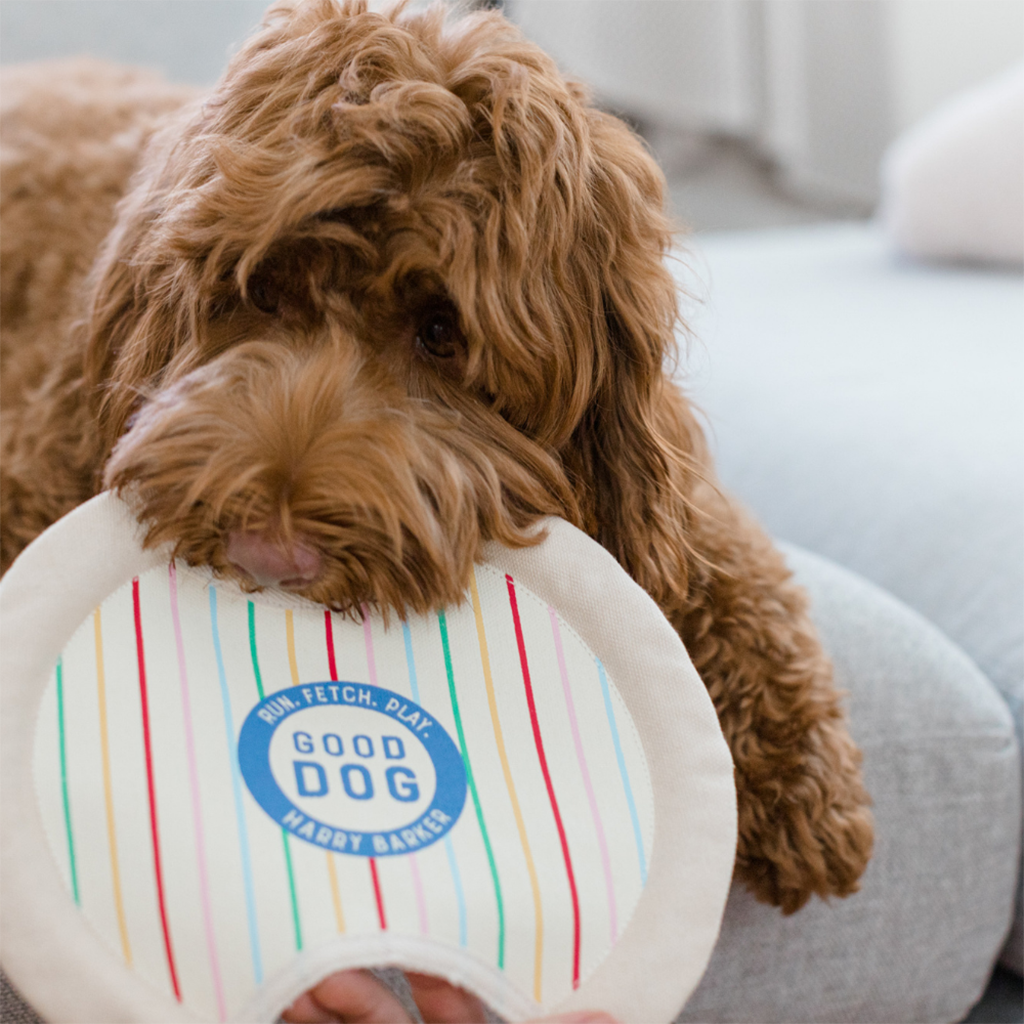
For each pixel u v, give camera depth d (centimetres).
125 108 166
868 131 396
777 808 109
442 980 85
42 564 86
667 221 115
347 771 83
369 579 87
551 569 95
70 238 150
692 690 91
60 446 128
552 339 100
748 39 372
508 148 96
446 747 86
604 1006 81
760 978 115
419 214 92
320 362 93
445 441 96
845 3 381
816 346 210
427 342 100
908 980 123
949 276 261
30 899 75
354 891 78
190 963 75
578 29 347
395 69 97
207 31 269
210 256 96
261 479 85
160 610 87
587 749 89
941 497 158
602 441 111
